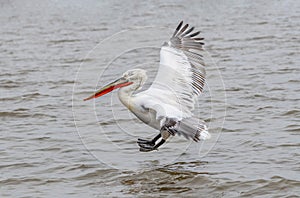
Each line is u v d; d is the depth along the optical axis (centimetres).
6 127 1499
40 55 2647
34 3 4984
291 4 4262
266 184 1090
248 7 4247
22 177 1164
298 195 1045
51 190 1105
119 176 1161
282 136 1351
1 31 3516
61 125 1498
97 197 1067
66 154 1285
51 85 2003
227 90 1803
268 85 1877
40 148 1327
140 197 1062
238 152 1261
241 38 2903
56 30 3475
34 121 1548
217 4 4519
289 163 1185
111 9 4488
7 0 5212
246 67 2194
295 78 1970
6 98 1825
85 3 4881
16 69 2319
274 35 2942
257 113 1547
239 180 1112
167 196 1067
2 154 1293
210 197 1056
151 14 4116
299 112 1541
